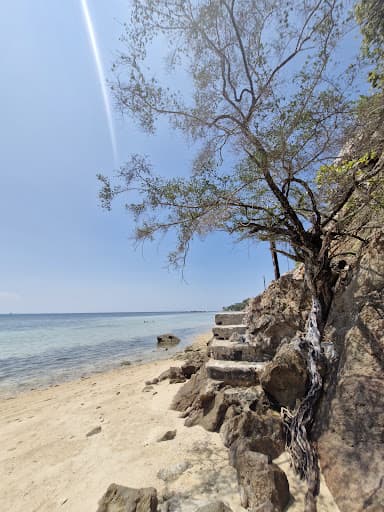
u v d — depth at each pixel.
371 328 3.49
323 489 2.83
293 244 5.37
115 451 4.12
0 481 3.62
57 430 5.25
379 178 4.28
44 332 36.19
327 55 3.99
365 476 2.56
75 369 13.33
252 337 5.94
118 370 12.36
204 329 38.44
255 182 5.25
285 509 2.66
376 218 5.03
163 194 5.12
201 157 4.94
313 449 3.26
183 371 8.08
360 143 4.32
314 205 5.01
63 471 3.72
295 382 4.07
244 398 4.43
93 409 6.30
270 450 3.47
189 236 5.35
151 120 4.79
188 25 3.94
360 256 4.50
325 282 4.89
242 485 2.96
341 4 3.78
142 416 5.40
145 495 2.79
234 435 3.85
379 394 2.99
